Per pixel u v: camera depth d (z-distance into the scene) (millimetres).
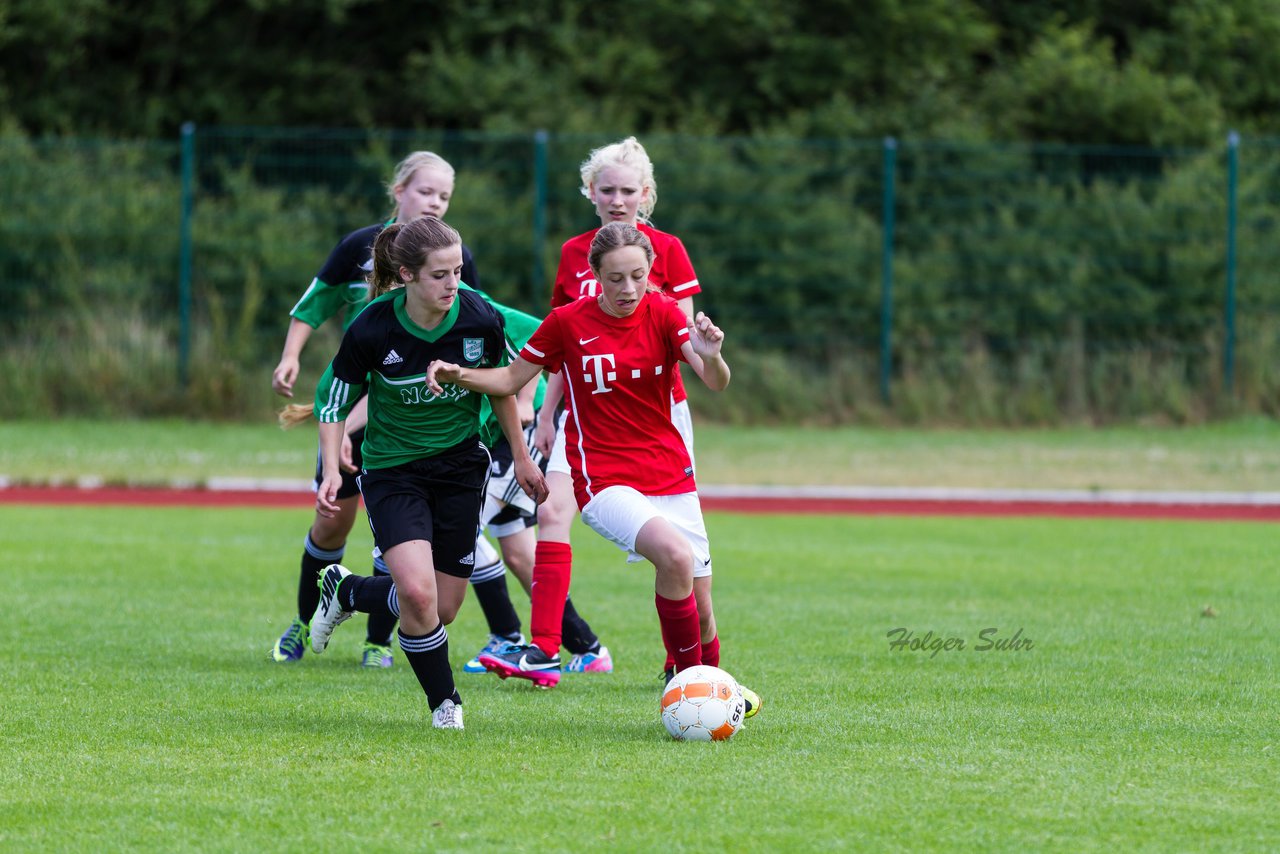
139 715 18859
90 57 89312
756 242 74562
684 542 18984
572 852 13297
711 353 18672
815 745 17422
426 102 86312
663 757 16781
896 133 83312
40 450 60000
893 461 61312
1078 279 74938
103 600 28672
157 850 13375
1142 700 20203
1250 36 89938
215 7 90312
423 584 18000
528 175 75125
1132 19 91875
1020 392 73562
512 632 23859
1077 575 33531
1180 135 82750
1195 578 33062
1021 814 14539
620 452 19719
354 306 25047
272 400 70688
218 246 72312
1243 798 15188
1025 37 91812
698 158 74938
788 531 42844
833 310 74625
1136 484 55281
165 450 61219
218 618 27062
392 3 90625
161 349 71312
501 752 16984
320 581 21938
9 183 71750
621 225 18859
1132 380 73812
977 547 38969
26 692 20203
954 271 75250
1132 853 13398
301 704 19781
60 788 15375
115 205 72188
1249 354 73688
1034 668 22594
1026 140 84000
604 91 86625
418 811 14547
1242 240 74188
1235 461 61219
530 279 73438
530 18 88875
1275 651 24078
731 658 23438
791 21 87062
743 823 14164
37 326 71500
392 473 18859
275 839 13680
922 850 13422
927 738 17812
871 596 30297
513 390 19234
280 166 77375
